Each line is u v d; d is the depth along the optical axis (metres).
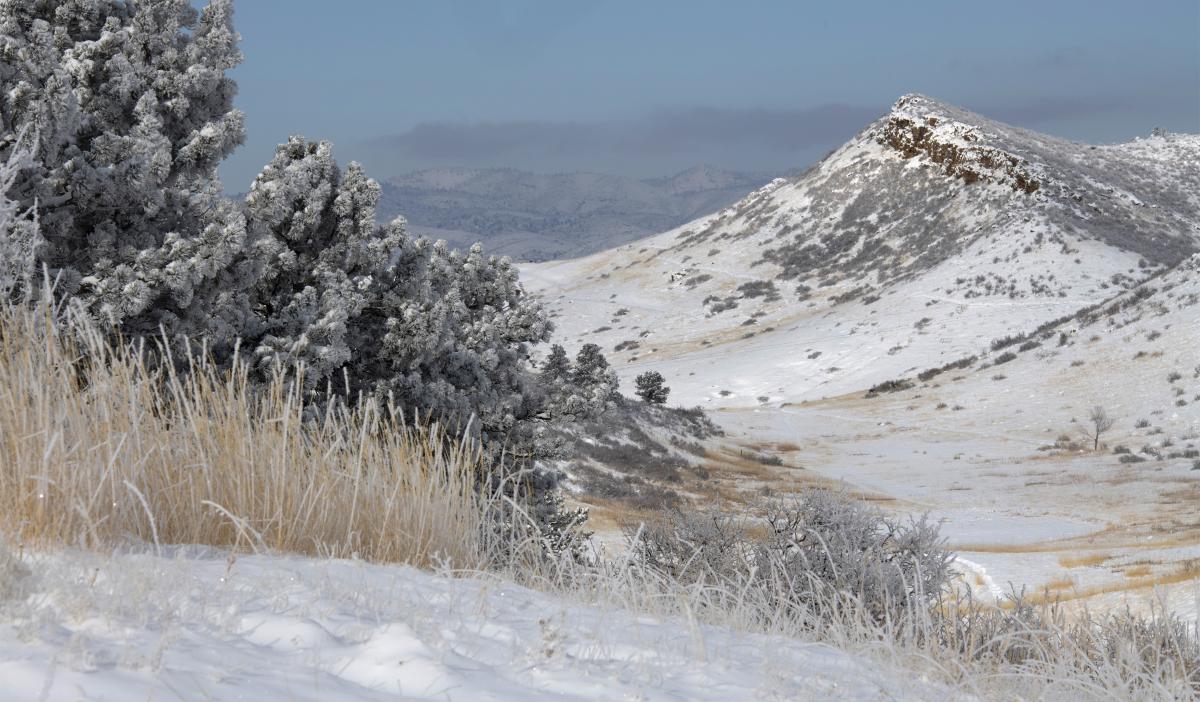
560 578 4.89
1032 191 137.25
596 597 4.55
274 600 2.97
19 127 10.73
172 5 13.51
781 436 77.38
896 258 139.75
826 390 95.69
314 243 14.48
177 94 13.29
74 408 4.16
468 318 17.20
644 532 8.49
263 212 12.59
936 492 55.09
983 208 140.75
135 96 12.87
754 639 3.91
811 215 163.75
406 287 15.28
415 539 5.18
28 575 2.52
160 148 11.65
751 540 8.27
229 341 12.09
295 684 2.17
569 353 127.06
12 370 4.11
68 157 11.39
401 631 2.79
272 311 13.93
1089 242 119.62
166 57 13.39
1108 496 51.00
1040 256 117.88
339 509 5.00
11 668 1.88
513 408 16.27
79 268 11.29
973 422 76.06
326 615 2.92
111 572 2.81
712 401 98.56
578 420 18.03
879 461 66.69
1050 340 88.81
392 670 2.44
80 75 12.45
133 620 2.43
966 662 4.37
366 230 14.25
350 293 13.69
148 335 11.08
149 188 11.68
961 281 117.81
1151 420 67.81
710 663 3.24
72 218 11.29
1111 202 138.38
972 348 97.62
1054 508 48.69
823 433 78.19
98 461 3.85
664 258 170.25
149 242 11.80
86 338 4.55
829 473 62.12
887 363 99.94
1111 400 73.12
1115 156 172.62
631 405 68.62
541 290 169.12
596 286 164.88
